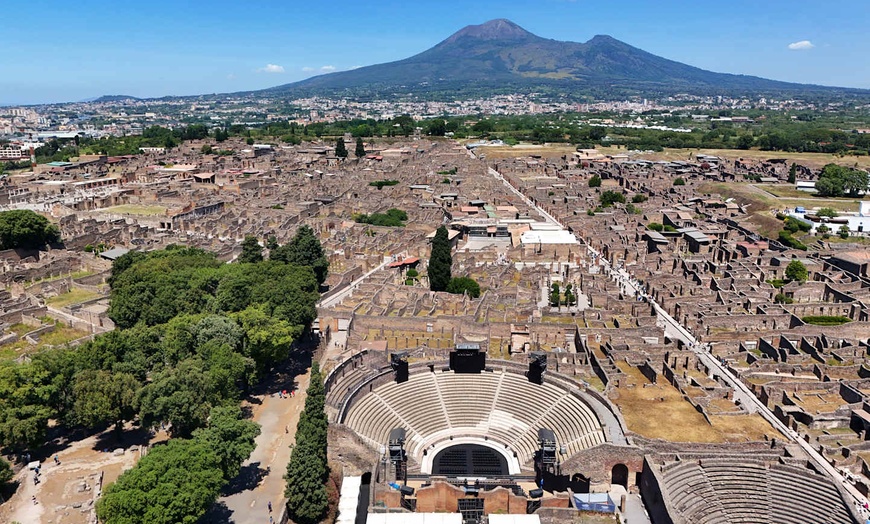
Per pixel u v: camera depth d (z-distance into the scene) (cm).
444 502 9381
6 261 18850
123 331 11725
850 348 13712
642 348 13638
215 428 8969
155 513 7312
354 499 9150
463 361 12594
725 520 9006
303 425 9331
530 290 17025
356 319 14988
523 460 10575
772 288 17850
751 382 12538
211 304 13288
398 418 11506
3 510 8556
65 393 10181
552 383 12050
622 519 9000
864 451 10106
